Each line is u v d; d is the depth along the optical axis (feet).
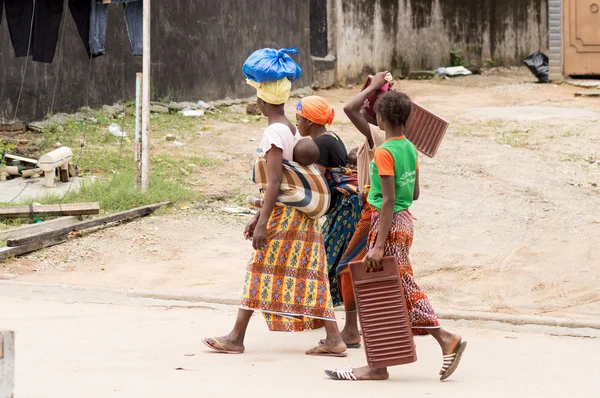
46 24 82.58
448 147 94.63
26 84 94.32
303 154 35.22
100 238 62.39
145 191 73.10
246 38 127.03
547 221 68.23
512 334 42.47
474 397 29.60
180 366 33.94
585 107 118.42
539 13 173.06
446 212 71.41
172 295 48.39
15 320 42.04
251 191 77.82
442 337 32.22
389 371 34.06
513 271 56.75
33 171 79.71
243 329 36.78
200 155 88.94
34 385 30.37
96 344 37.55
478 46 168.86
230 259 59.82
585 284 53.62
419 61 162.71
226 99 122.52
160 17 110.63
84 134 93.76
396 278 31.76
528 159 88.58
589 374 33.78
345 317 43.04
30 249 58.13
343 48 150.71
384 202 31.68
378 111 32.63
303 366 34.45
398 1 159.02
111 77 105.19
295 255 35.94
